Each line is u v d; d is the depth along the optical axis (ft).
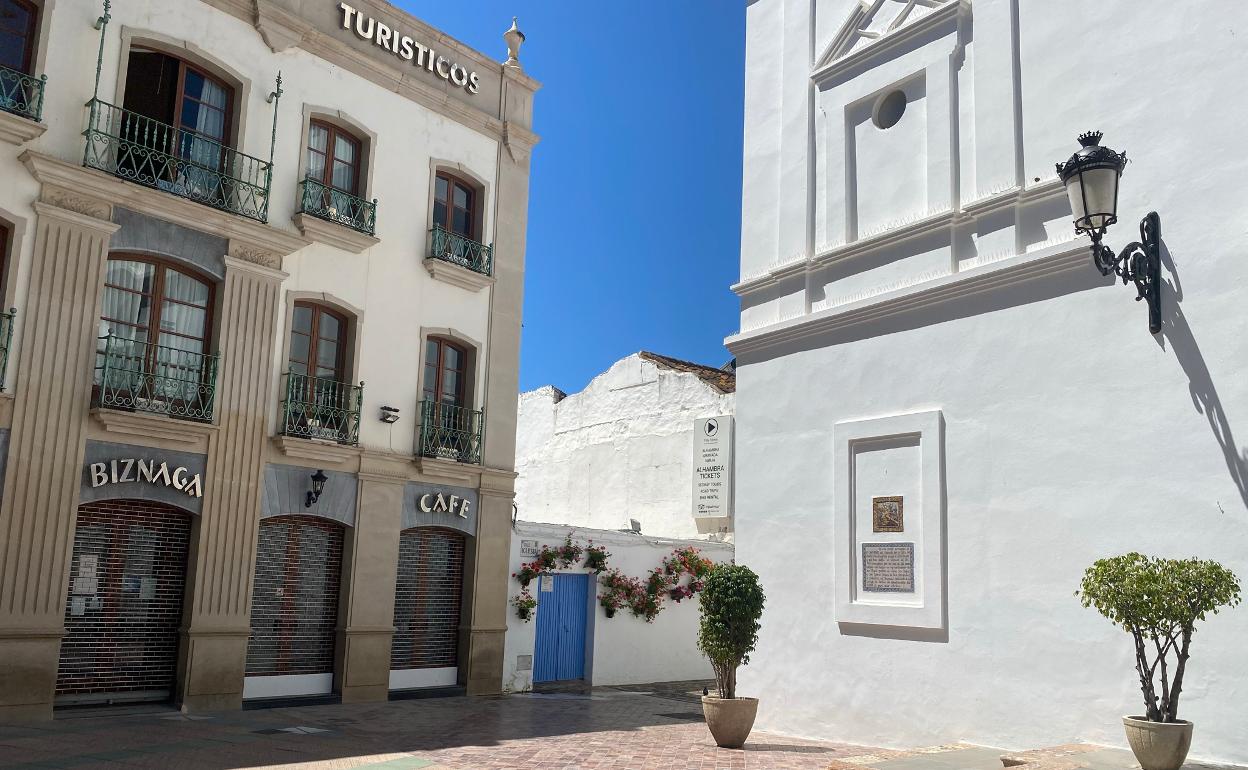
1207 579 22.06
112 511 43.11
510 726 43.01
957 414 33.19
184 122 47.32
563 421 93.25
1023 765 23.81
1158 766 21.91
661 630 70.74
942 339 34.12
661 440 82.79
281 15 50.21
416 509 54.85
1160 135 29.12
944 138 35.14
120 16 44.55
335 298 51.88
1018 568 30.60
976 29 34.78
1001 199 32.73
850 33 40.06
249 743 35.91
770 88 43.57
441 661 56.08
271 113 50.19
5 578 38.60
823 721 36.17
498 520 58.95
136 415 42.52
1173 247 28.22
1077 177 25.93
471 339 58.59
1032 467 30.73
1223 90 27.84
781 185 41.75
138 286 44.75
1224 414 26.40
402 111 56.44
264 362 48.21
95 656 42.19
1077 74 31.58
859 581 35.65
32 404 39.96
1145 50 29.89
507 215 61.98
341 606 50.93
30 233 40.70
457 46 59.82
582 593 66.54
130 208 43.80
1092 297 29.96
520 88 63.77
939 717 32.14
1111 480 28.68
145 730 38.04
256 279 48.26
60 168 41.04
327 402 51.44
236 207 47.78
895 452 35.14
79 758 31.30
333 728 40.96
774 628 38.68
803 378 39.24
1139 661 23.11
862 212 38.27
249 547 46.70
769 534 39.58
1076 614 28.91
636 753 33.88
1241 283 26.55
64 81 42.39
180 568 45.11
